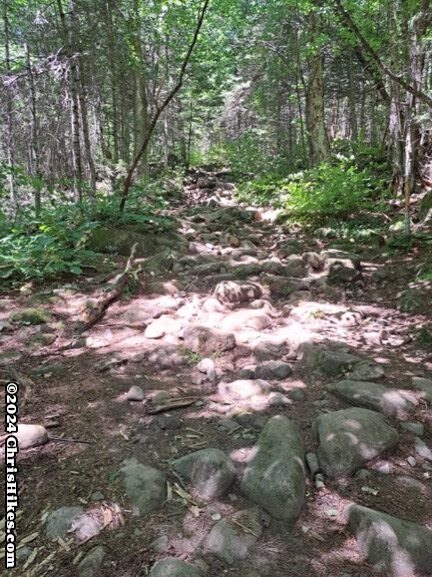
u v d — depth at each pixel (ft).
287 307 17.46
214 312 16.94
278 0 37.99
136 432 10.23
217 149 85.92
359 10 29.07
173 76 58.08
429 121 24.75
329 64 53.57
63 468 9.11
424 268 18.99
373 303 18.16
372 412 10.21
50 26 33.04
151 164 66.44
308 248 25.62
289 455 8.73
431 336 14.49
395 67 22.47
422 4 20.24
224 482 8.46
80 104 32.73
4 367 13.06
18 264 19.38
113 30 33.78
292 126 62.39
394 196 29.99
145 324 15.97
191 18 40.60
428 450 9.70
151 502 8.17
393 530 7.41
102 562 7.08
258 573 6.98
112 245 23.50
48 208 29.07
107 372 12.85
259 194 44.45
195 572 6.73
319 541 7.57
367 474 8.95
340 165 35.63
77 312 16.47
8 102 31.63
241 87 60.95
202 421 10.62
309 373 12.71
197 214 36.73
